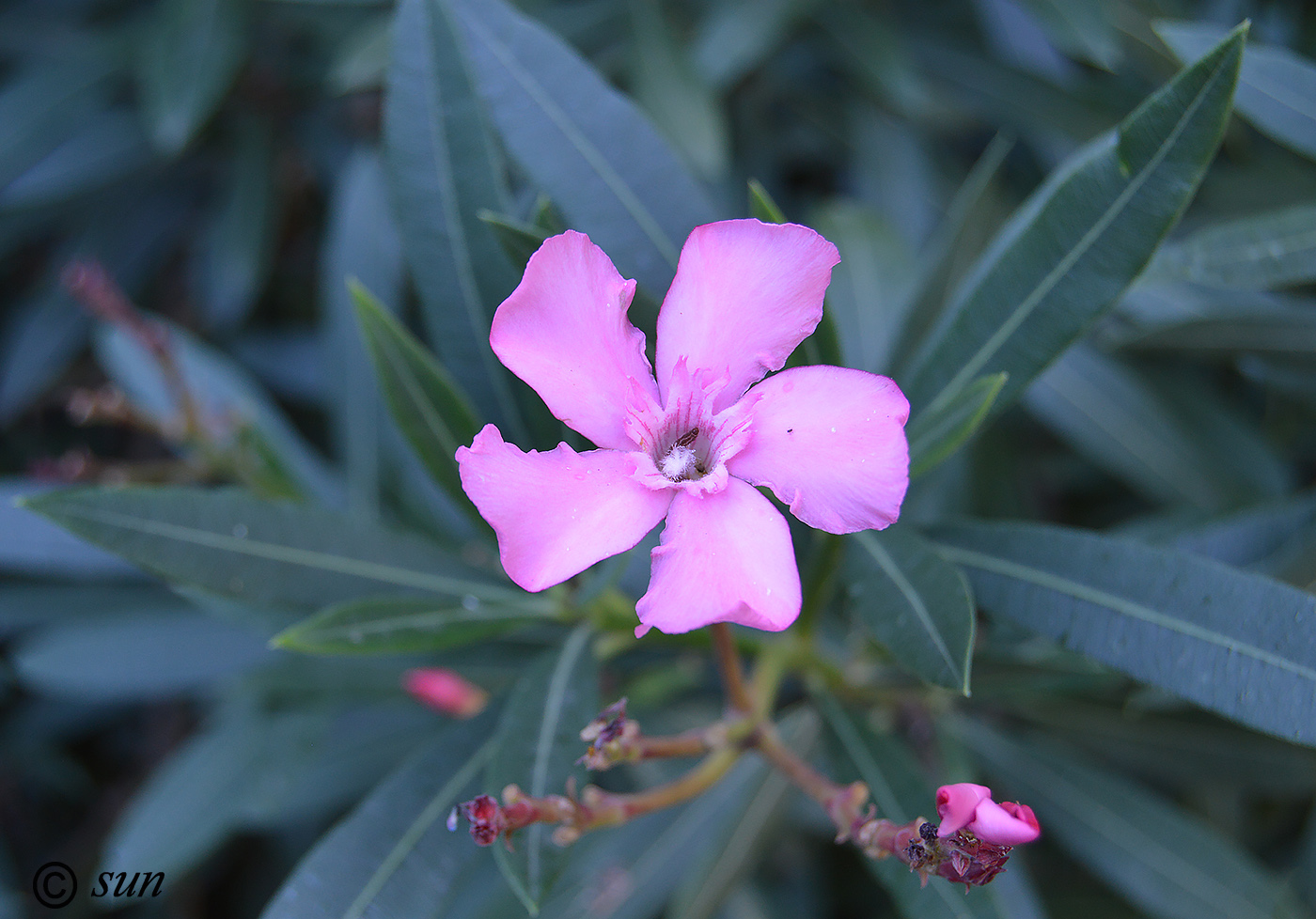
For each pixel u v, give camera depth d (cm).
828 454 25
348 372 35
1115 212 27
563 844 26
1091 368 35
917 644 26
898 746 29
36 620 37
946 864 25
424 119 29
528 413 29
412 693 32
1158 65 37
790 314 26
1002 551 28
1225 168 37
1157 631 26
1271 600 26
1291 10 38
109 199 45
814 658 30
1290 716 25
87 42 43
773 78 43
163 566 28
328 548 29
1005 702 34
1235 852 32
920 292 32
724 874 31
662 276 29
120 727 45
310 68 44
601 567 29
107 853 33
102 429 46
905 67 39
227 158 45
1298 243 29
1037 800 33
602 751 26
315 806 36
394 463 35
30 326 42
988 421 28
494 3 30
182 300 47
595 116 30
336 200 45
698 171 37
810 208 44
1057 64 41
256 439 34
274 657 34
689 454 26
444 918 34
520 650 32
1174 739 33
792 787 32
